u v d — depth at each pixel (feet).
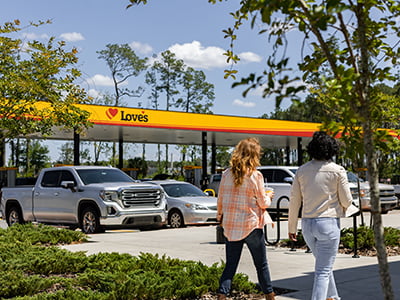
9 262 23.88
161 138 129.39
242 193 16.15
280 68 7.59
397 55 11.18
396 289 19.48
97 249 32.22
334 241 15.07
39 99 32.35
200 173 109.50
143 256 24.22
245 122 105.50
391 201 66.59
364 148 9.27
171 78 224.94
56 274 23.62
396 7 10.72
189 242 35.58
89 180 46.01
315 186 15.10
